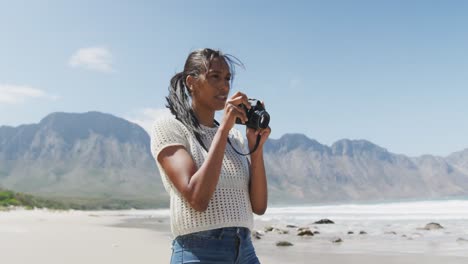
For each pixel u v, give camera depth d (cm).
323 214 2881
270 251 946
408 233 1281
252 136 230
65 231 1496
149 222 2675
